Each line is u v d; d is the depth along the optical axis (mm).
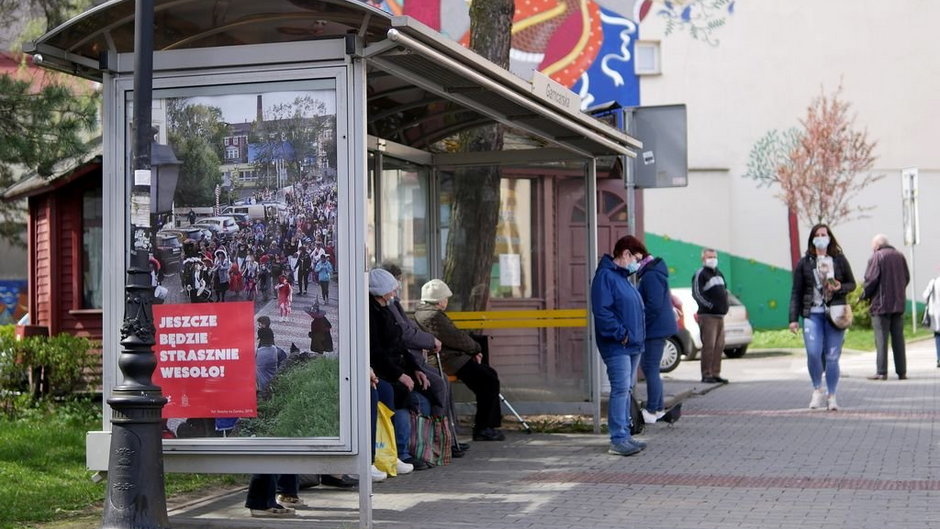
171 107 7750
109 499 7039
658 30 35844
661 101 35938
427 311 11508
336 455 7516
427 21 27281
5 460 10633
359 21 7555
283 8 7641
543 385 12828
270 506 8070
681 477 9500
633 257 10812
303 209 7578
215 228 7695
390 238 12156
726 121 36000
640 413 12344
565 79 33125
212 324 7680
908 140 35969
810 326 14227
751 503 8273
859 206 36031
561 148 12594
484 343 12734
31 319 17578
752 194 36062
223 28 8023
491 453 11195
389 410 9805
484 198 12953
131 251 7809
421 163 12750
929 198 35969
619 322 10773
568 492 8914
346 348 7480
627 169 14867
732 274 36000
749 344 27625
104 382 7906
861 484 8992
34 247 17531
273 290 7621
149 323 7199
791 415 13836
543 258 12844
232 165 7680
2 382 14750
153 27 7305
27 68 12930
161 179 7648
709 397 16484
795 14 35938
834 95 35938
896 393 16156
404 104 10945
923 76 35938
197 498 9008
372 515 8078
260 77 7617
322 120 7559
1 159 12500
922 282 36125
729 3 35906
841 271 14180
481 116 11750
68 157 12875
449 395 10984
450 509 8305
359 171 7492
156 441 7113
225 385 7652
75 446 11508
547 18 32906
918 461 10125
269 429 7594
